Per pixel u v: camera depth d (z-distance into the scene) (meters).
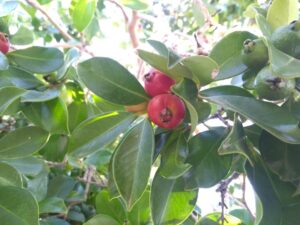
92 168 0.36
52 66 0.27
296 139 0.18
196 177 0.21
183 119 0.21
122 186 0.20
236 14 0.65
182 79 0.20
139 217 0.29
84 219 0.35
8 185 0.22
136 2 0.44
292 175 0.20
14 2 0.31
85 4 0.38
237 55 0.21
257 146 0.22
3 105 0.23
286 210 0.21
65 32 0.47
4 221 0.22
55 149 0.31
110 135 0.22
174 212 0.23
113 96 0.22
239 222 0.25
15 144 0.26
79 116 0.29
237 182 0.47
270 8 0.22
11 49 0.31
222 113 0.24
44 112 0.27
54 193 0.34
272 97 0.20
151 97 0.21
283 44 0.19
